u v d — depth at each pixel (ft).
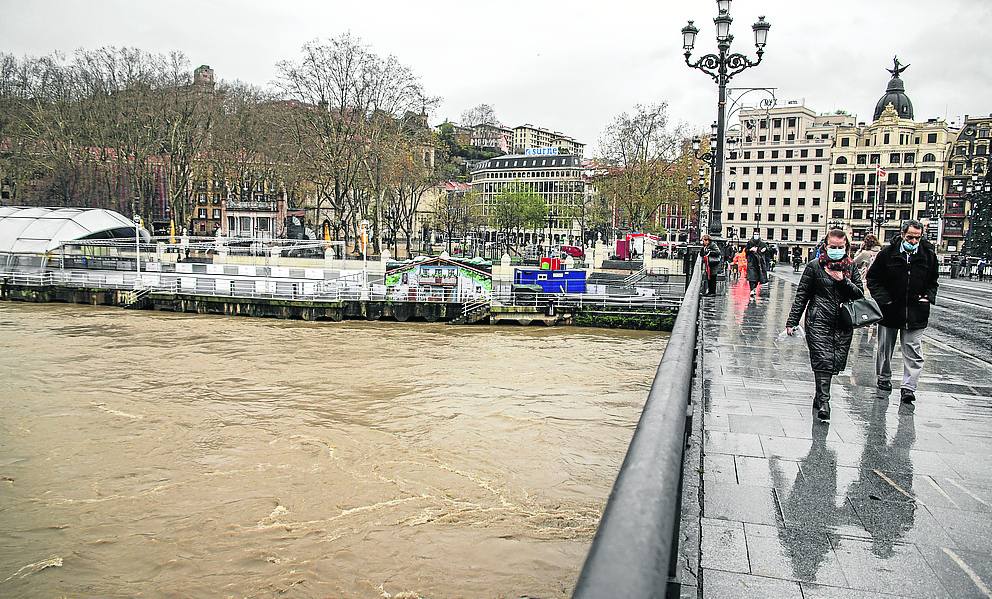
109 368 114.32
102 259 234.58
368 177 244.22
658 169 276.21
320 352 132.05
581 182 444.96
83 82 260.83
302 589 46.47
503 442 75.31
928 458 22.39
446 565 49.19
